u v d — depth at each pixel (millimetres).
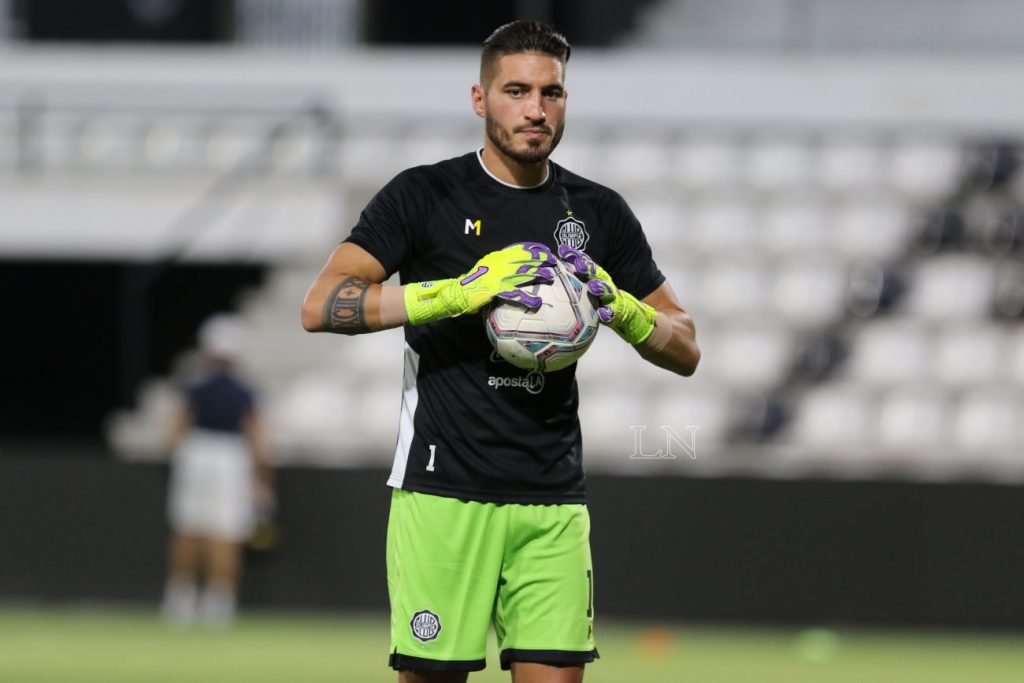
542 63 15711
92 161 61344
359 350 56719
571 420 16438
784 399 52531
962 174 59375
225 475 45062
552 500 16188
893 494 42969
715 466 48938
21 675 33344
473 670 16203
